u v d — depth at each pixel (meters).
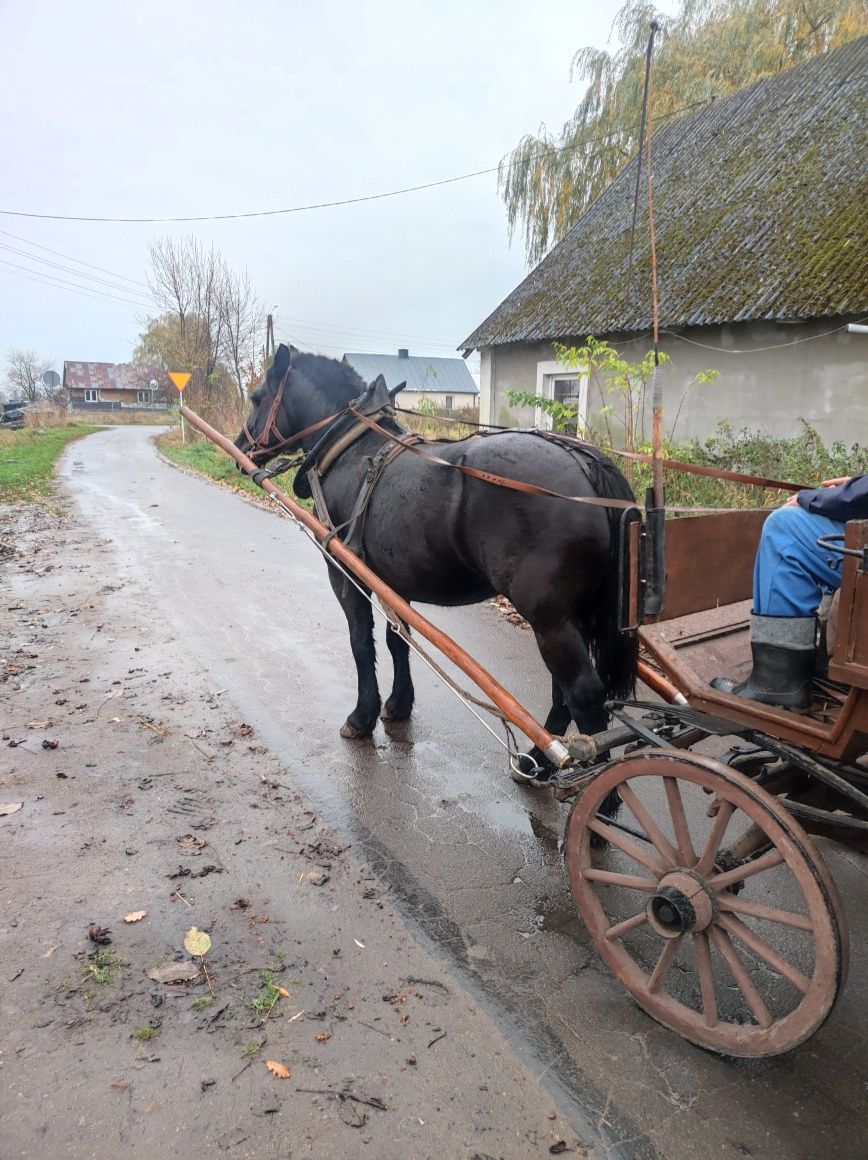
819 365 10.35
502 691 2.99
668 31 16.95
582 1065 2.42
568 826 2.71
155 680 5.59
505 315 15.46
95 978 2.74
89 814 3.82
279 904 3.18
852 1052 2.48
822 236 11.01
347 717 4.89
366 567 3.71
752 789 2.17
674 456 10.15
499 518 3.29
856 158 11.97
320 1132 2.17
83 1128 2.17
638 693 5.07
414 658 6.12
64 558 9.66
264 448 4.87
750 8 16.98
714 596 3.05
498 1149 2.13
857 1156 2.12
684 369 11.94
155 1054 2.43
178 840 3.61
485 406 16.09
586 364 10.35
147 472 20.83
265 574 8.86
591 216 16.36
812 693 2.59
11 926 3.00
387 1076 2.37
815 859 2.07
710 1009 2.38
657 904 2.41
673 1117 2.24
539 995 2.72
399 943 2.97
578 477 3.21
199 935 2.95
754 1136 2.18
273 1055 2.44
